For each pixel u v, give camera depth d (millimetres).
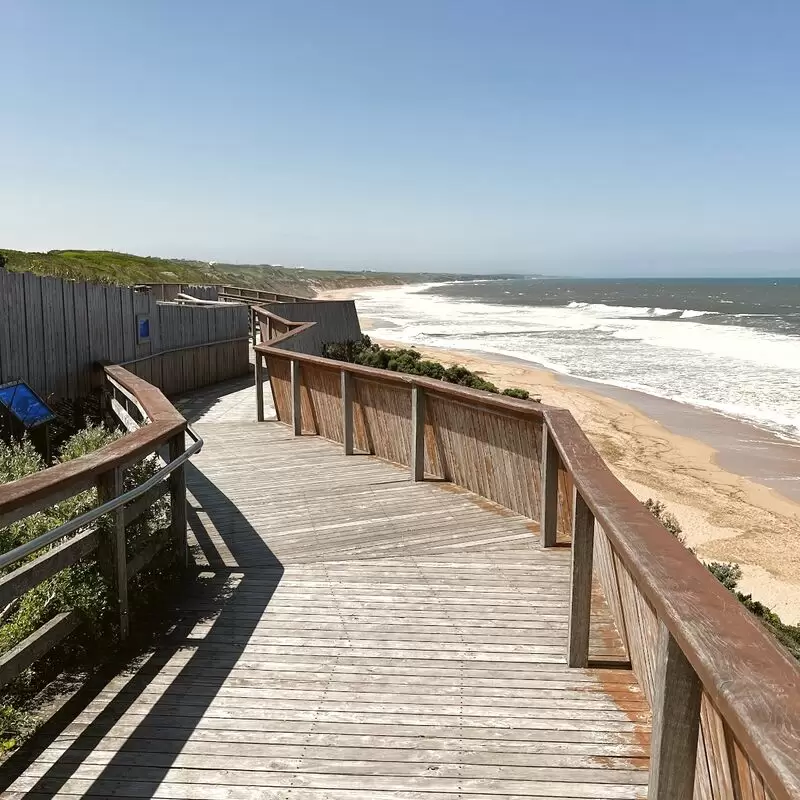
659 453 16391
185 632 3332
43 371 7621
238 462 6758
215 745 2449
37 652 2596
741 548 11328
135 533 3504
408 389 6180
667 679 1707
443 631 3342
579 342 39188
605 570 3590
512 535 4648
